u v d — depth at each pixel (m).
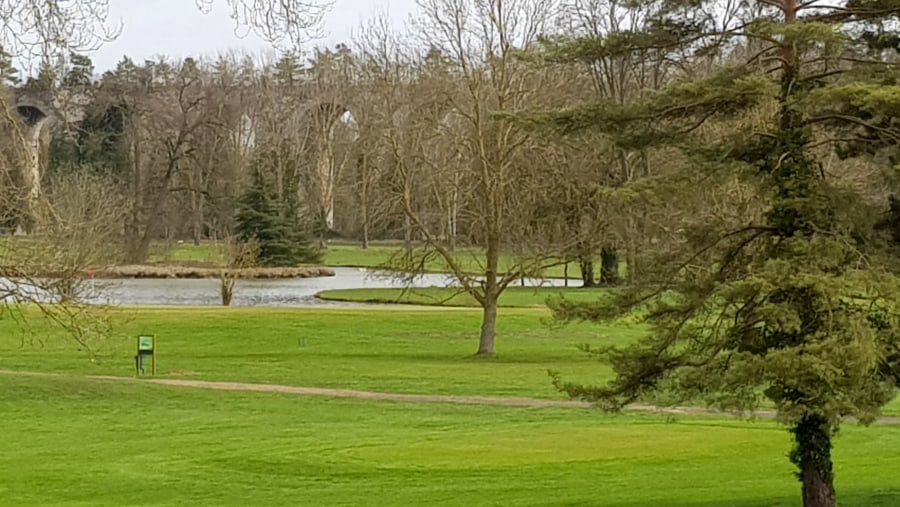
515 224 39.38
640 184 13.67
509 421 26.70
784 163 13.62
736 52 15.06
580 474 19.45
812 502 13.89
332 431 25.20
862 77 13.48
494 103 38.59
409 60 40.44
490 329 41.34
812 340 12.16
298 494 18.05
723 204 19.00
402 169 39.50
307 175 95.69
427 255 40.25
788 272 12.53
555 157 37.25
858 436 23.73
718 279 14.08
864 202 13.55
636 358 14.61
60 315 33.12
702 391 14.01
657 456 21.22
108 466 21.02
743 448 22.12
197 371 36.69
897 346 12.59
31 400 30.23
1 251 25.81
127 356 40.47
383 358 40.50
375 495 17.77
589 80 36.66
